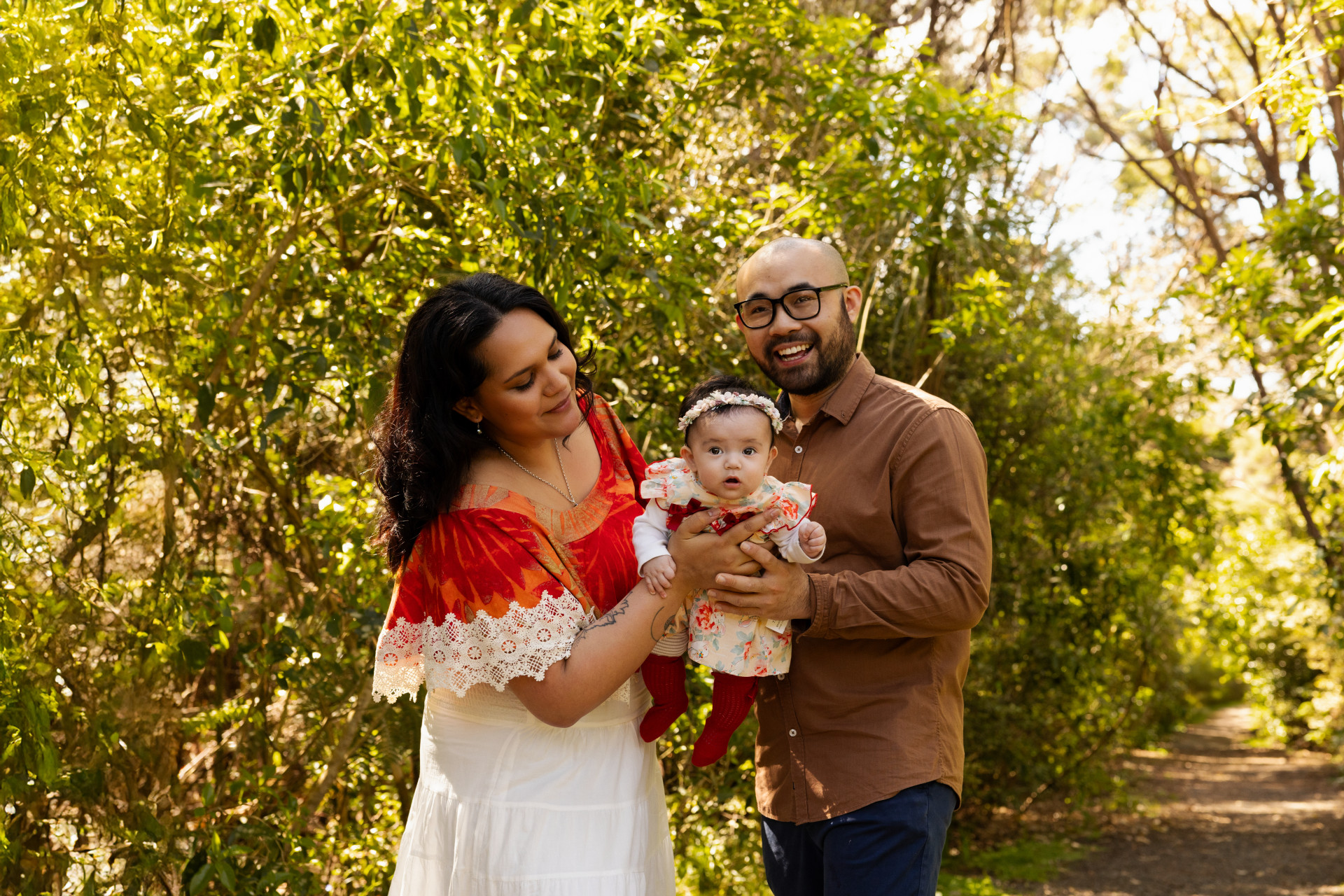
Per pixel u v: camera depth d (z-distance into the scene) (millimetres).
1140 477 7531
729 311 4281
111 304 2625
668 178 4434
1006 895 6488
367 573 3121
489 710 1893
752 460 1938
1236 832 8320
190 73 2566
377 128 2916
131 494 2895
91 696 2639
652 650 2010
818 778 2178
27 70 2125
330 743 3396
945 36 9008
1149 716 11422
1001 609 7152
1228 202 12703
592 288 3076
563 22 3068
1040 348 6875
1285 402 5945
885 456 2170
